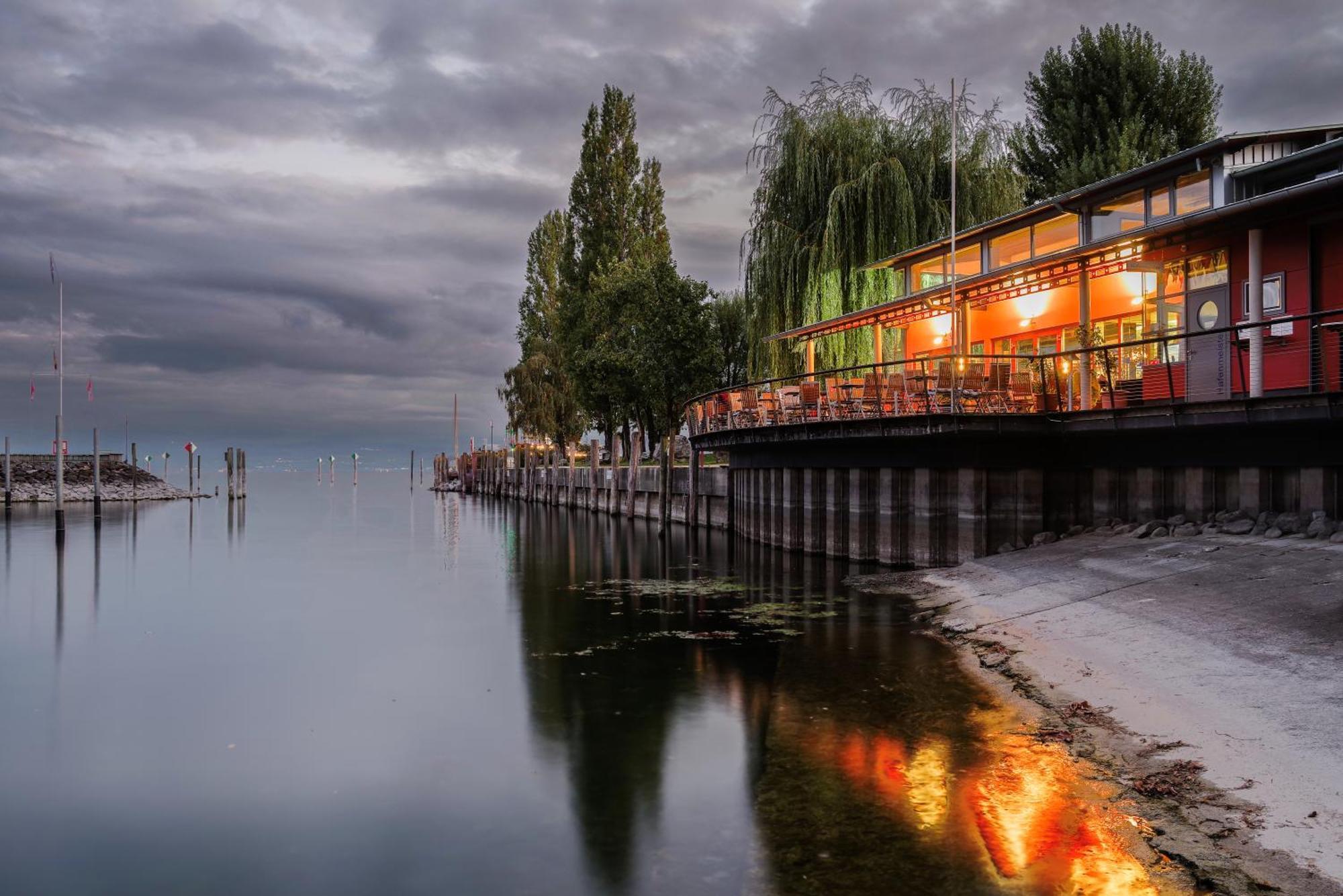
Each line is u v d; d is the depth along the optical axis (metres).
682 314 40.50
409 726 11.05
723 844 7.29
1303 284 18.66
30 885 7.01
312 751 10.20
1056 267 23.88
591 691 12.34
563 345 56.09
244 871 7.21
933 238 31.72
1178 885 6.14
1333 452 15.04
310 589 24.36
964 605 16.56
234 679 13.96
